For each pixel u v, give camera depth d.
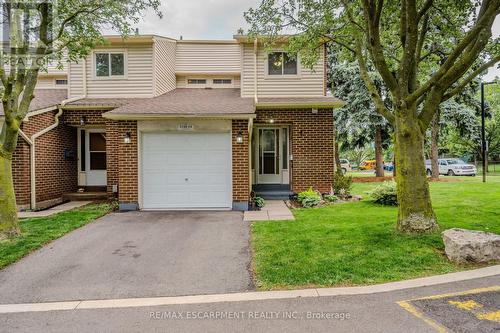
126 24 7.98
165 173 9.43
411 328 3.10
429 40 8.05
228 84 14.73
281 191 11.58
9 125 6.29
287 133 12.20
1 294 4.11
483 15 5.45
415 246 5.32
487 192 11.55
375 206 9.34
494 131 26.97
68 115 11.30
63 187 11.41
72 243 6.20
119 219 8.22
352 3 7.13
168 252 5.66
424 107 6.11
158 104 10.24
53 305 3.80
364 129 17.77
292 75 12.13
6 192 6.42
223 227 7.30
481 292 3.80
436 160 17.89
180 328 3.23
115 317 3.49
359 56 7.08
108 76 12.41
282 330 3.13
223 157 9.44
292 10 7.77
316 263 4.79
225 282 4.38
